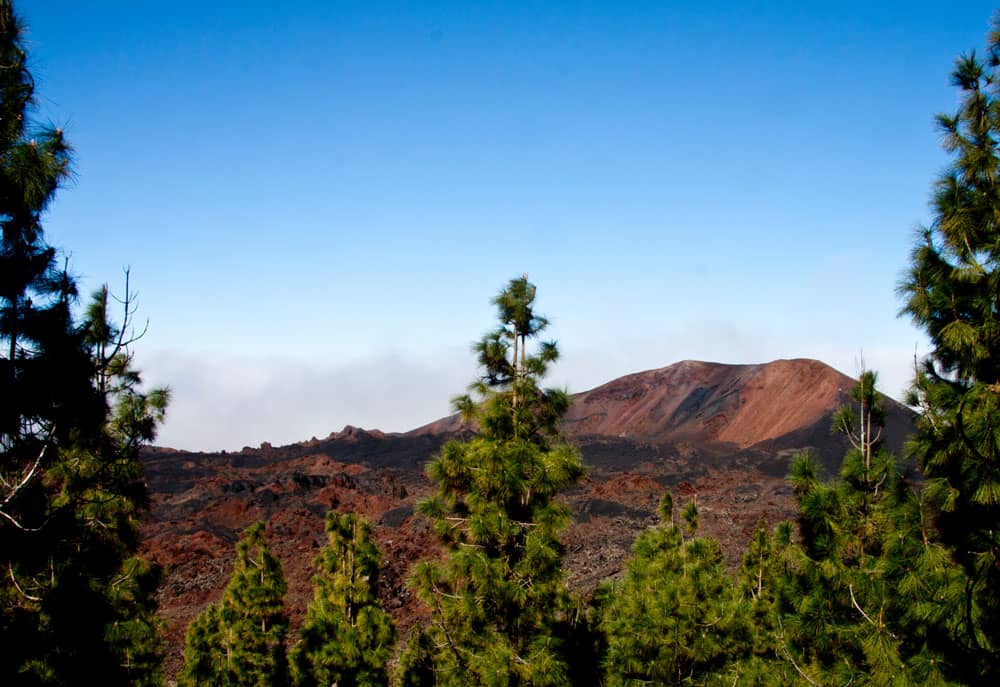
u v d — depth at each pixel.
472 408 14.27
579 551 50.56
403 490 81.19
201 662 20.41
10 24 8.62
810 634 10.13
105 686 10.35
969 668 8.62
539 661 12.41
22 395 8.18
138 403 13.14
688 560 16.12
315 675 17.80
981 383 9.60
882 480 10.41
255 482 79.94
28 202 8.37
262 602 21.02
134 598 16.02
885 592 9.20
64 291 8.69
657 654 14.22
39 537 8.70
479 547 13.12
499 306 14.38
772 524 51.44
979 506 9.26
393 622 18.81
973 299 9.69
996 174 9.93
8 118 8.52
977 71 10.23
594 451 108.06
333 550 19.12
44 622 9.46
